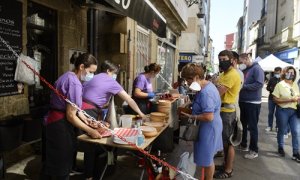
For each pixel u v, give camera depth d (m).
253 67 6.00
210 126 3.77
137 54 9.68
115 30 8.36
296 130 6.03
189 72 3.75
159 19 6.84
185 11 17.78
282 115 6.16
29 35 5.26
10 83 4.66
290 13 25.62
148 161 3.76
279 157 6.27
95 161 4.14
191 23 24.86
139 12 5.18
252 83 5.98
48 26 5.75
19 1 4.75
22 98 4.98
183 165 3.62
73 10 6.43
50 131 3.44
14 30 4.66
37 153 5.36
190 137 3.73
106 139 3.44
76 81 3.40
